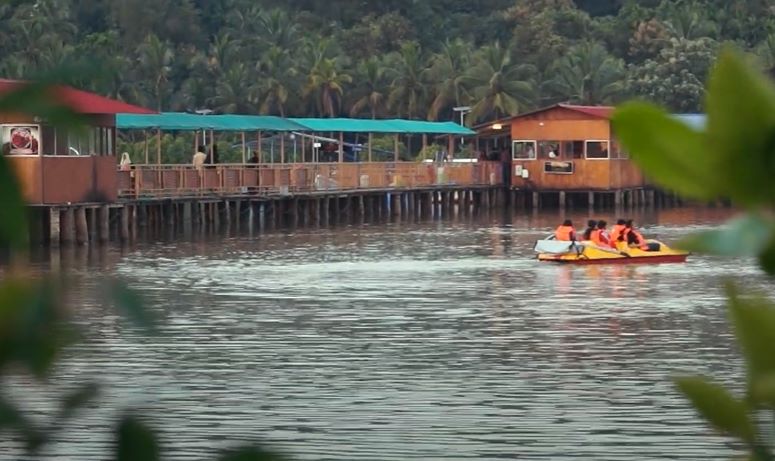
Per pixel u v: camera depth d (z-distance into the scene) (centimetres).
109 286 542
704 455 4241
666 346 6675
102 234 14775
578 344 6788
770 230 511
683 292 9394
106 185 14188
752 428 558
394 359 6334
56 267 564
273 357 6400
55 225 13712
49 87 510
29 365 531
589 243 12156
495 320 7862
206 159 17950
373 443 4434
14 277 546
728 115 520
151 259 12538
